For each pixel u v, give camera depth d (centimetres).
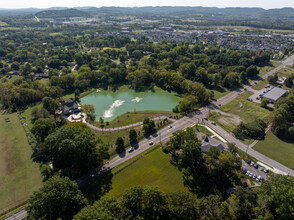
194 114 15462
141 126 14088
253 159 10575
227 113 15512
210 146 10631
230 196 8288
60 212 7225
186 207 6631
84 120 15262
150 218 6962
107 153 11275
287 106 13800
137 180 9512
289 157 10706
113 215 6425
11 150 11694
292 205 6544
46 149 10675
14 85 18938
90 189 9038
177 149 10706
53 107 15825
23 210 8200
